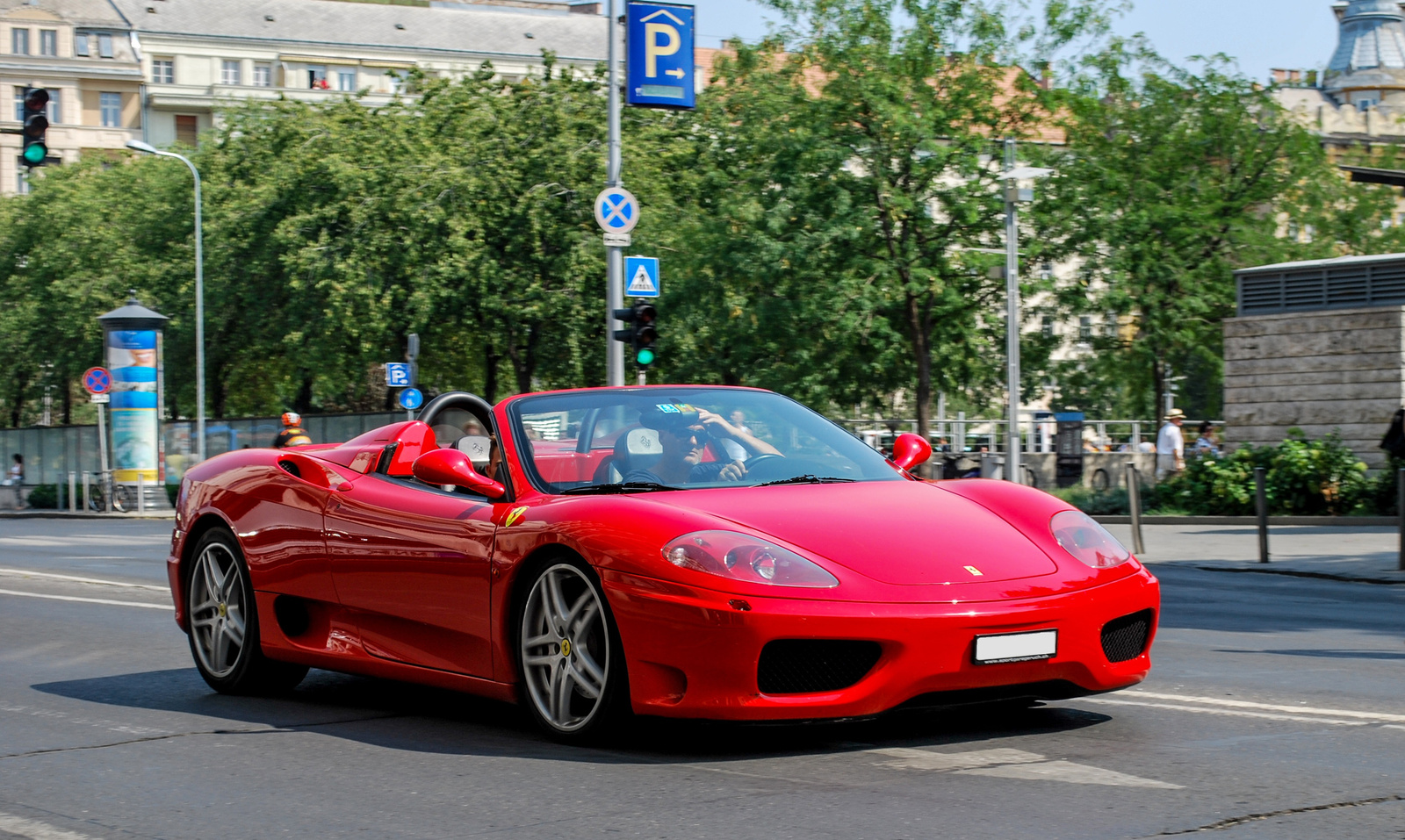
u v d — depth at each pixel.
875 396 33.09
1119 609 4.53
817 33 30.12
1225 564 13.29
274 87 92.06
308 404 47.12
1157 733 4.78
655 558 4.33
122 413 32.72
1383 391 20.28
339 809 4.00
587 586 4.58
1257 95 34.75
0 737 5.30
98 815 4.05
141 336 32.81
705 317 30.86
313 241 37.50
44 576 12.75
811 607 4.14
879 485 5.09
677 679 4.30
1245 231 34.03
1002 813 3.71
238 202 40.47
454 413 6.13
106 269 47.03
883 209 29.66
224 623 6.20
